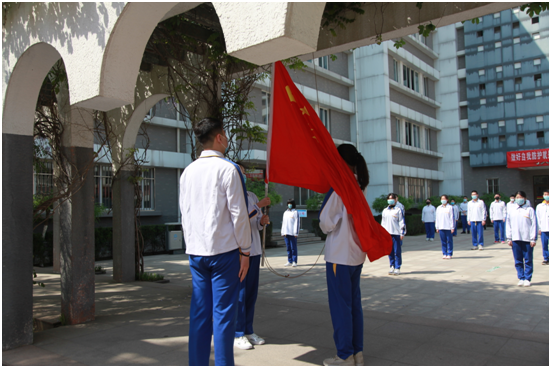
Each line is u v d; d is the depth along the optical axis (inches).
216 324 99.6
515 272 328.2
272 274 348.8
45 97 213.5
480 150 1068.5
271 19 90.0
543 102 977.5
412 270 353.7
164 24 214.1
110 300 242.1
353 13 218.4
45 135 214.1
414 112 983.6
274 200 574.9
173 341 161.2
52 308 223.8
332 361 127.1
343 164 135.9
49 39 146.9
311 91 739.4
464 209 804.6
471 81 1083.3
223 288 100.7
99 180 524.7
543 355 139.6
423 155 1046.4
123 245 309.0
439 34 1131.3
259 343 153.5
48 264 446.0
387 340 156.5
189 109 251.6
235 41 97.2
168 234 562.3
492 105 1051.9
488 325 180.5
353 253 127.5
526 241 268.2
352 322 130.3
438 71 1130.7
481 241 501.7
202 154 109.0
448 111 1123.9
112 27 123.5
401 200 798.5
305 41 92.3
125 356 144.4
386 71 844.0
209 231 100.7
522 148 1006.4
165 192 609.6
